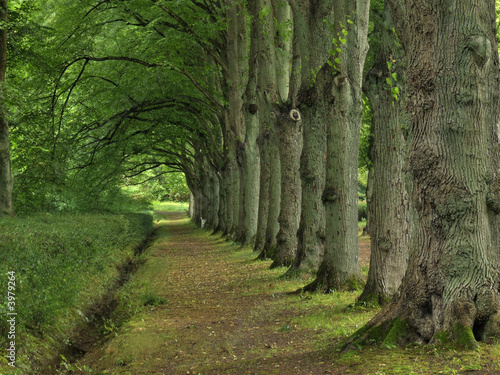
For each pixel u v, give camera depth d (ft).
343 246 35.68
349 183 35.76
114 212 102.73
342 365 15.35
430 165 16.34
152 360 21.54
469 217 15.80
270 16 53.62
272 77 55.62
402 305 17.28
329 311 28.73
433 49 16.39
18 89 57.62
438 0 16.26
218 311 32.94
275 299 35.35
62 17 65.51
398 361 14.64
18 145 61.21
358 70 35.19
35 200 61.11
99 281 43.98
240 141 78.38
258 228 70.79
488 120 16.11
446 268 16.10
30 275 26.66
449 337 15.43
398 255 29.43
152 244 100.32
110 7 65.41
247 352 21.17
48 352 23.88
